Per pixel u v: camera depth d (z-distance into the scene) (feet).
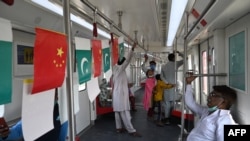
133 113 21.85
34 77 2.64
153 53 32.30
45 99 3.02
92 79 4.67
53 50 3.06
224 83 7.82
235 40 6.64
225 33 7.65
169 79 17.25
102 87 19.89
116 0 9.88
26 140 2.65
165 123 17.46
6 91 2.43
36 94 2.81
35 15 8.26
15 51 7.95
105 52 5.96
